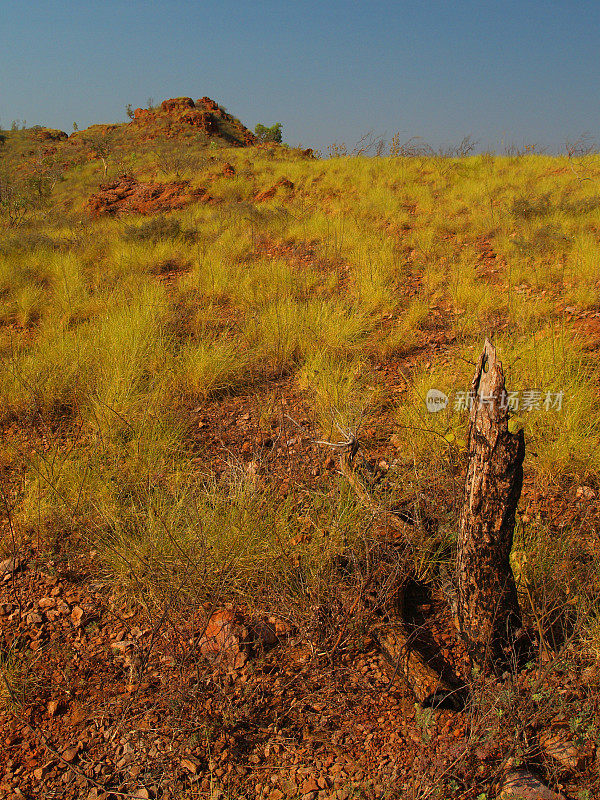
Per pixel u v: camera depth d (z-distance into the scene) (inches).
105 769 92.5
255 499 139.7
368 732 94.7
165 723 98.7
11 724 101.4
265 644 113.9
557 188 510.9
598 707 89.9
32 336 310.5
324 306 280.8
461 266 335.0
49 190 1087.0
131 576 127.9
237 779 89.4
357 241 421.7
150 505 141.8
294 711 99.5
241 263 410.9
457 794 83.0
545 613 102.9
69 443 190.9
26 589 132.7
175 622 118.3
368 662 107.8
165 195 709.3
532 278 307.3
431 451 164.2
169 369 233.6
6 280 405.4
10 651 113.3
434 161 697.0
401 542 128.4
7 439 201.8
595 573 114.1
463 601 103.0
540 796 79.0
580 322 251.4
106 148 1421.0
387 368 241.8
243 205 557.6
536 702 90.9
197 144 1455.5
